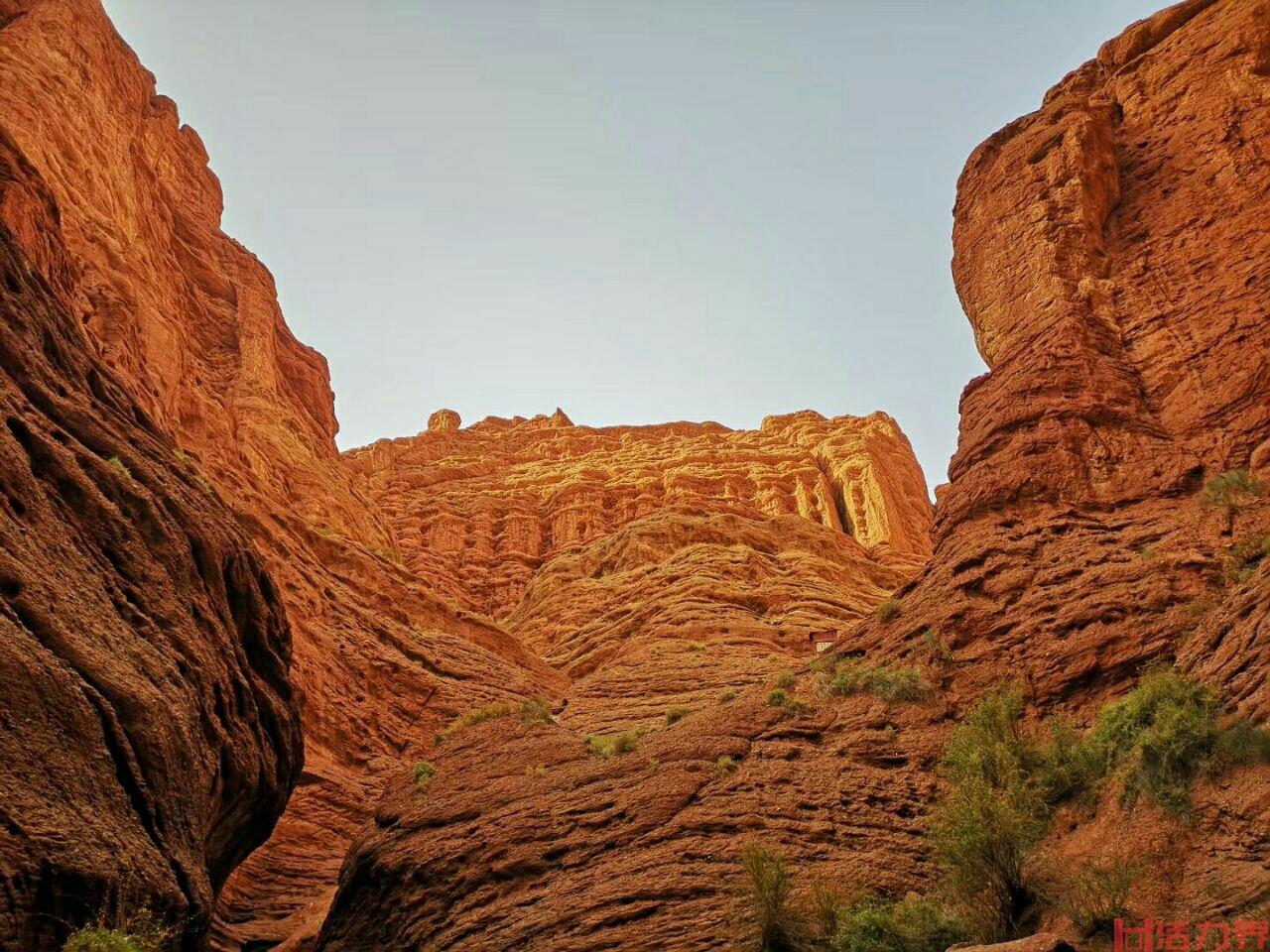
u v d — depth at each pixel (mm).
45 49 56125
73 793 14977
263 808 23562
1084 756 19109
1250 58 35219
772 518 65250
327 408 79062
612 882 19688
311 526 45938
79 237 50219
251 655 24109
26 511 17453
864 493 85000
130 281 51594
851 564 62688
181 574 20984
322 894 29719
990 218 36531
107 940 13781
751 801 21375
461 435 113500
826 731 23609
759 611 49156
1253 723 16219
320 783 33219
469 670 41844
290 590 38750
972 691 23000
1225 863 14609
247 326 69562
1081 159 35062
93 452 21000
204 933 18047
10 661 14812
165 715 17547
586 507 86625
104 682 16547
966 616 24656
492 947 19016
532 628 56500
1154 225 33312
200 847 18484
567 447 104750
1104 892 15055
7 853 13250
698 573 52875
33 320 21797
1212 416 26828
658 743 24828
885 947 16125
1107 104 37812
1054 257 33375
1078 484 26797
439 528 84938
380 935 21797
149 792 16766
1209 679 18172
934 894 17953
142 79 68750
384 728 37250
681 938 17734
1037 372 29781
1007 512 27172
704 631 44969
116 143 60500
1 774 13922
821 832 20188
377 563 46344
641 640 45625
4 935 12883
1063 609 23328
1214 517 23797
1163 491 25812
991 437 29250
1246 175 32125
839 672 25812
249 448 57312
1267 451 24750
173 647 19484
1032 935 15062
